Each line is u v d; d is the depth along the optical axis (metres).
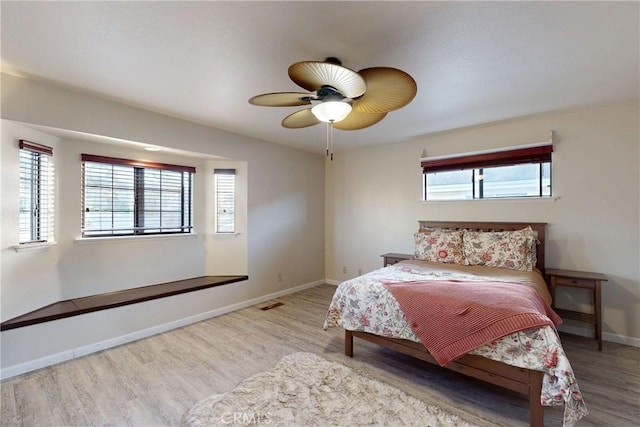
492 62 2.06
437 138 3.96
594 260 2.97
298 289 4.74
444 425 1.73
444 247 3.44
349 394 2.02
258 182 4.14
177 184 3.74
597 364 2.44
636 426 1.73
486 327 1.80
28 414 1.84
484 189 3.66
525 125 3.31
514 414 1.84
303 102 1.94
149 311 3.04
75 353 2.56
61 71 2.19
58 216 2.80
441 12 1.55
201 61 2.05
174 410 1.88
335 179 5.12
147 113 3.01
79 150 2.94
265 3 1.48
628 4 1.47
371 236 4.66
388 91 1.83
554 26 1.66
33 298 2.55
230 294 3.79
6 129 2.31
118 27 1.67
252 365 2.43
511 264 3.02
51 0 1.44
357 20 1.62
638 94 2.61
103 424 1.77
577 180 3.04
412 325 2.11
